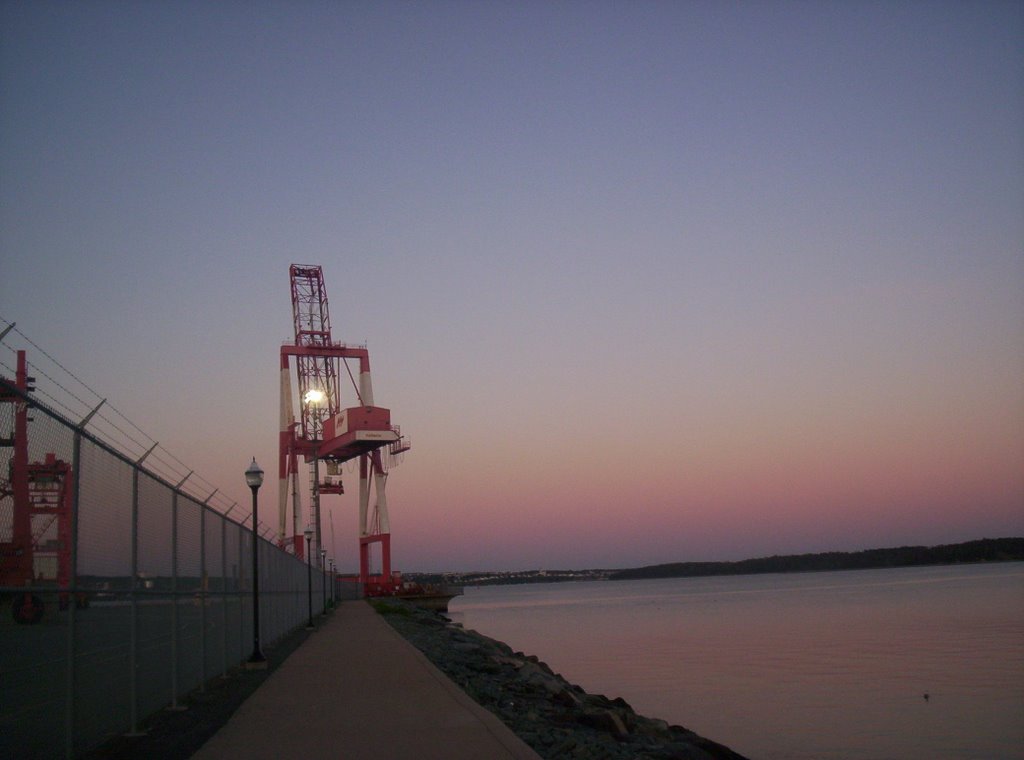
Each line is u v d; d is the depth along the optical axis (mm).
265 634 29812
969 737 33312
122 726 13453
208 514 20734
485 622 132500
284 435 97938
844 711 39188
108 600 12773
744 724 36406
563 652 72562
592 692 46562
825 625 95875
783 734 34219
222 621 22250
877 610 121500
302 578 46094
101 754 11875
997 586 193000
